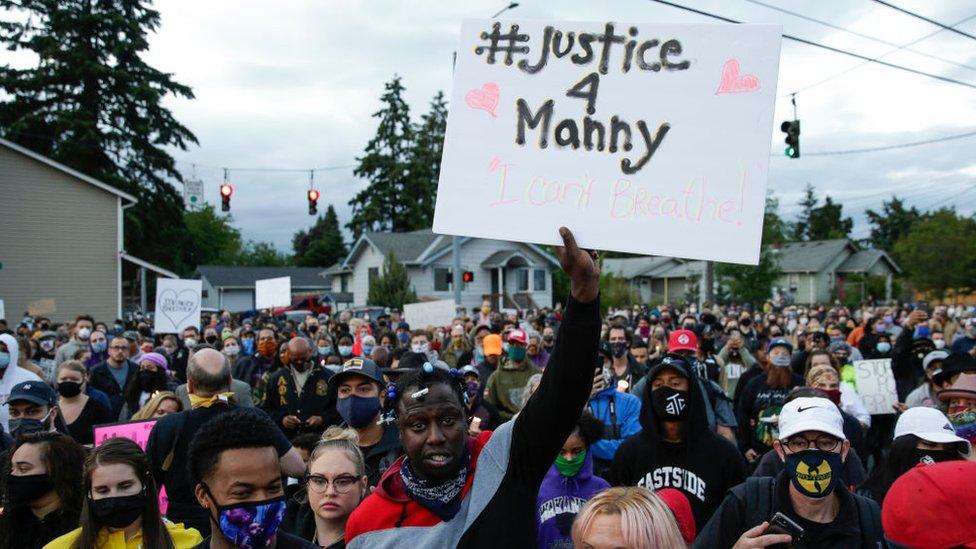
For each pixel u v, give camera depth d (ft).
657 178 8.95
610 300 165.58
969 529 6.73
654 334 43.62
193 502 15.83
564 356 8.00
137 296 165.89
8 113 129.18
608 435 19.58
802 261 214.48
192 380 16.44
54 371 37.88
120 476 10.78
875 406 29.94
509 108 9.42
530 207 9.18
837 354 32.73
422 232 167.63
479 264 156.87
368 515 8.75
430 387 8.44
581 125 9.22
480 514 8.17
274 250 360.69
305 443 18.56
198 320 53.06
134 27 132.77
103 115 132.98
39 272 91.20
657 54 9.20
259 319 84.07
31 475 12.18
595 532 7.81
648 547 7.63
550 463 8.30
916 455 12.50
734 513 11.30
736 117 8.87
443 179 9.43
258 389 32.01
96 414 22.82
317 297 148.36
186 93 139.74
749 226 8.68
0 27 127.54
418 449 8.33
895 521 7.22
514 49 9.53
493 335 32.07
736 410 25.67
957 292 177.06
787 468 10.98
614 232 8.98
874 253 216.33
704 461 14.87
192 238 156.35
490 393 27.37
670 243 8.82
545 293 160.25
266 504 8.30
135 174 137.08
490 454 8.49
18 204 90.02
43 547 10.96
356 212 233.76
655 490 14.84
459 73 9.61
